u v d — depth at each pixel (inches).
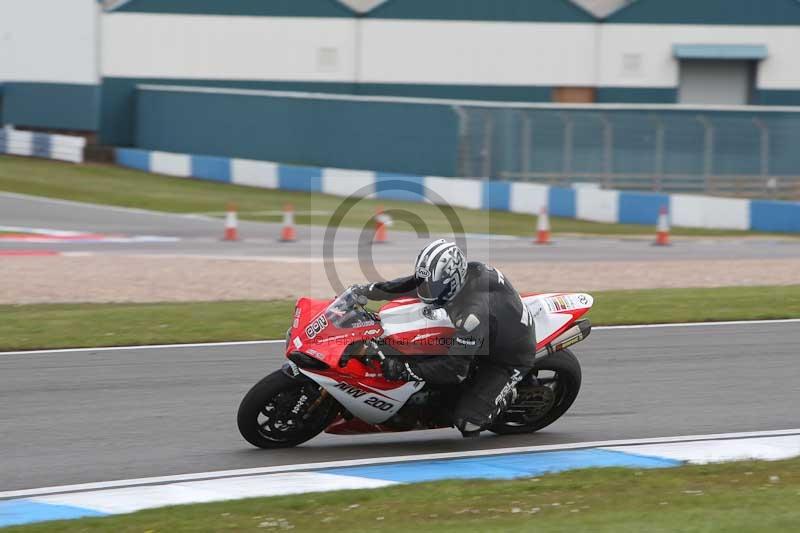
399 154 4207.7
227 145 4606.3
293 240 2950.3
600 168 3976.4
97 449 1031.6
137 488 912.3
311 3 5098.4
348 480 940.6
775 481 930.7
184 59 5032.0
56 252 2551.7
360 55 5157.5
